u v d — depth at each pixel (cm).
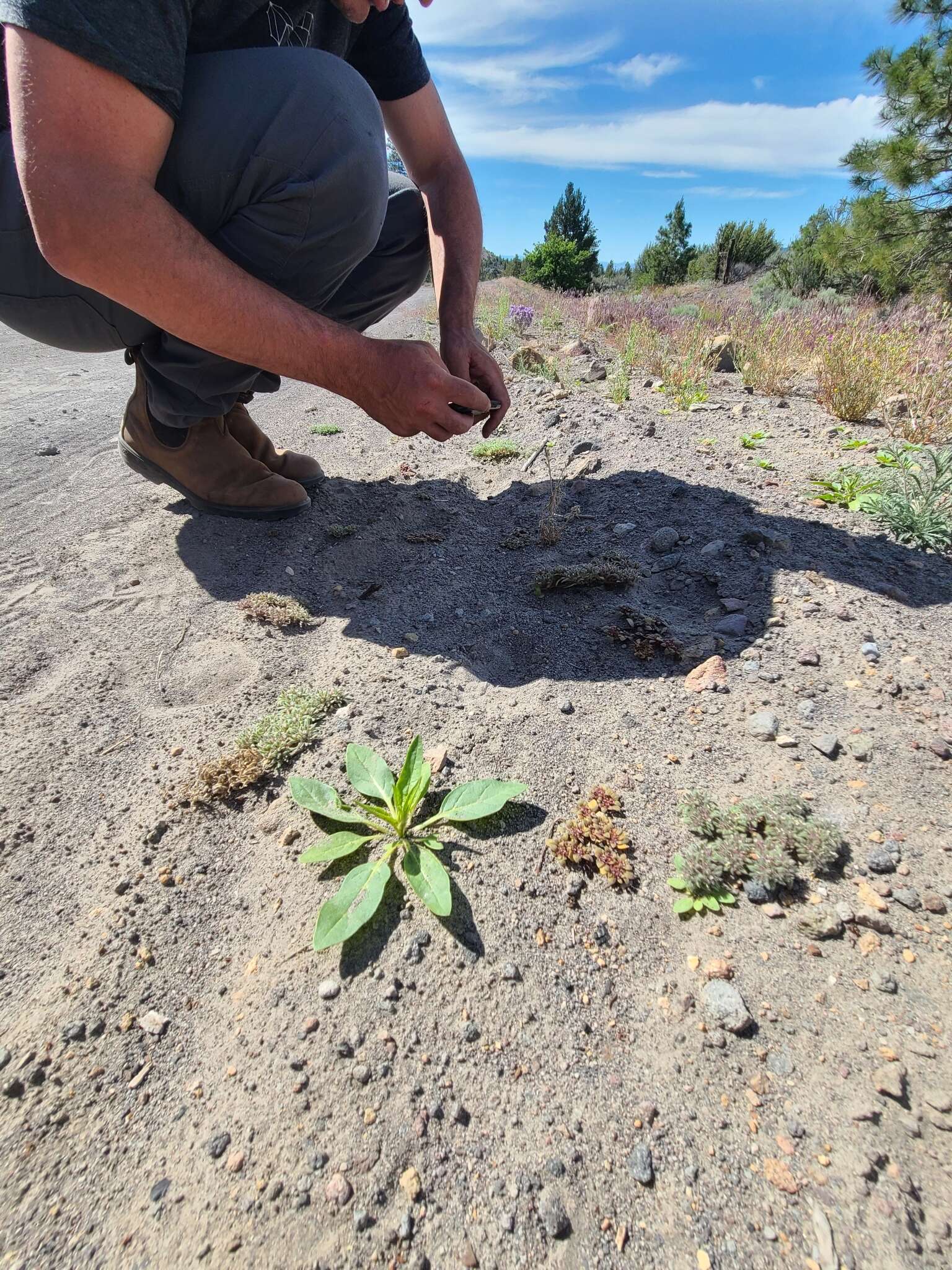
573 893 122
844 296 977
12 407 401
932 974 107
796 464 267
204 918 121
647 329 539
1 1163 92
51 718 163
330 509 252
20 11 114
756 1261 80
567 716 159
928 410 297
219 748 153
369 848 129
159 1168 91
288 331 143
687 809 133
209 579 214
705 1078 98
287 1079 99
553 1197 87
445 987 108
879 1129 90
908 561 203
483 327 622
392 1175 89
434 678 172
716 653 174
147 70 125
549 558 221
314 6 181
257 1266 82
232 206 170
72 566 224
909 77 959
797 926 115
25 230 167
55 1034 105
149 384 202
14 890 126
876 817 131
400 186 229
